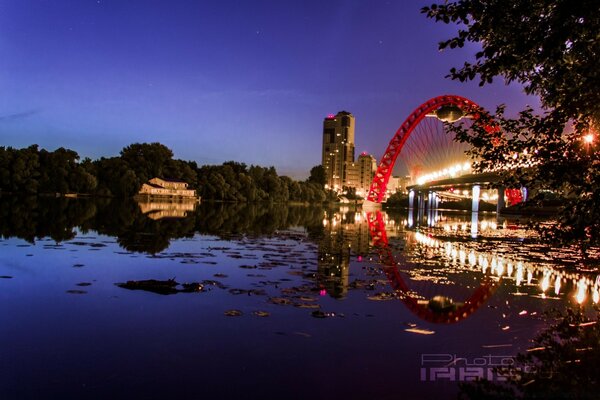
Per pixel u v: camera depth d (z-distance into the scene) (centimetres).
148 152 13400
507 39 743
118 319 978
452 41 764
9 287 1234
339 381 710
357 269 1792
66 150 10250
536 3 704
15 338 850
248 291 1266
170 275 1478
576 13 636
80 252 1898
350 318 1053
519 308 1221
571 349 884
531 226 851
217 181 13725
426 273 1766
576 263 2184
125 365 742
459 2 740
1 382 669
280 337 899
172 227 3475
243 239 2769
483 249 2797
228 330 929
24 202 6103
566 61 741
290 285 1382
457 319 1091
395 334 951
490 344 908
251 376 717
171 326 942
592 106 732
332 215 8206
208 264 1719
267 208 10244
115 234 2702
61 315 996
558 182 789
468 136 882
